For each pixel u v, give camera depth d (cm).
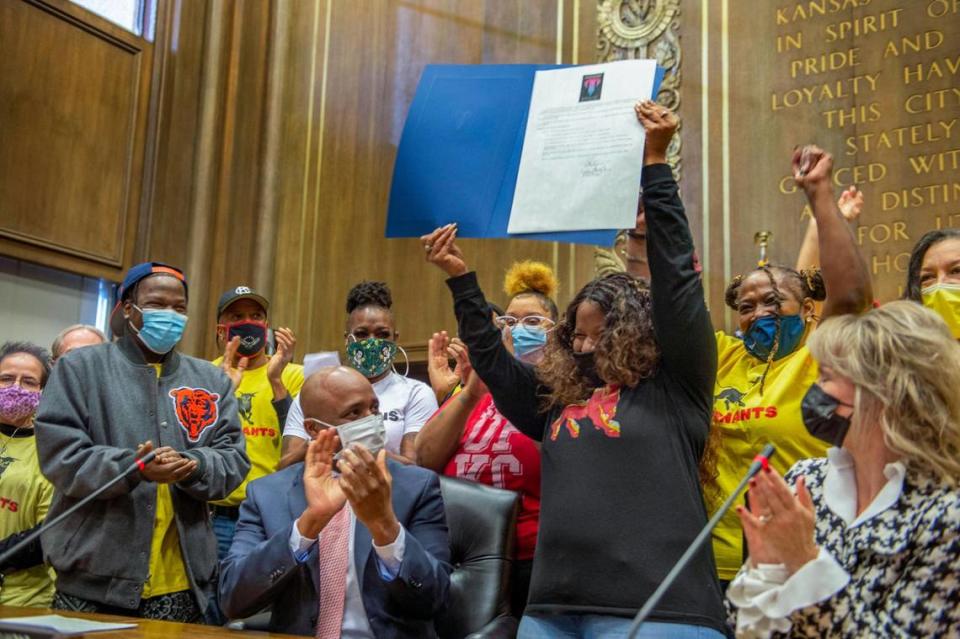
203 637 205
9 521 372
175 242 703
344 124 710
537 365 255
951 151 494
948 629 153
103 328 677
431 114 265
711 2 585
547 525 222
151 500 300
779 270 305
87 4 678
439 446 328
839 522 175
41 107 641
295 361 690
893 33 522
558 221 240
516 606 299
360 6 721
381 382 383
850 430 176
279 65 736
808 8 552
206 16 739
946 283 283
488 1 667
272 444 430
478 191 254
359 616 252
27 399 390
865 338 174
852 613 160
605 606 207
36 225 630
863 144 522
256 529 267
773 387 293
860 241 512
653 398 228
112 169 681
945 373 167
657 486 215
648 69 247
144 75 709
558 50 634
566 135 247
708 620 204
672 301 225
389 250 672
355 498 236
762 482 167
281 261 713
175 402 320
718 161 566
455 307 259
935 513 160
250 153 730
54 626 209
